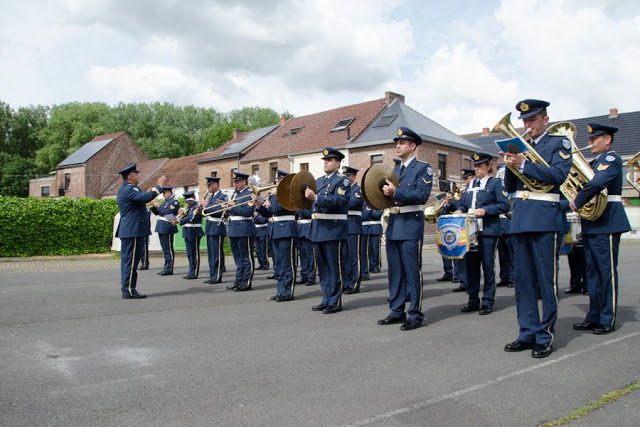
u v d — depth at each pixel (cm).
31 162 6291
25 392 400
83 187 4691
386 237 650
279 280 857
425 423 340
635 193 3503
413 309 624
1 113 6875
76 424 340
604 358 489
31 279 1156
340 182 742
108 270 1382
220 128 6266
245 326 639
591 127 618
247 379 430
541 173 482
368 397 387
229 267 1498
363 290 984
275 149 3334
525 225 510
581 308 761
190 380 428
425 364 471
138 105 6612
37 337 582
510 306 784
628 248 2345
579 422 342
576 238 887
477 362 477
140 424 339
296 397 388
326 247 732
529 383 418
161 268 1488
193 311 748
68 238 1889
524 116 522
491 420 345
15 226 1792
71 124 6197
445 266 1127
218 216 1101
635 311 732
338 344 545
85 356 502
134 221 870
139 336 585
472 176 1014
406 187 630
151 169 4750
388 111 2944
